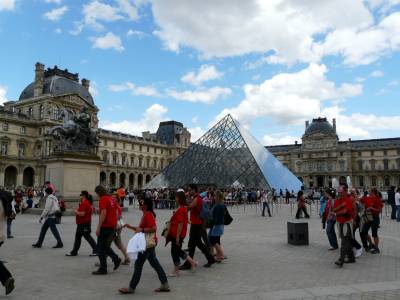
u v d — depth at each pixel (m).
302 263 15.14
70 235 22.42
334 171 188.12
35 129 127.62
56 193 34.88
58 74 139.00
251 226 28.92
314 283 12.06
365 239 18.23
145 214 11.11
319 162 193.12
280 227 28.20
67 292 10.86
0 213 11.10
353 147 189.00
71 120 37.28
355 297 10.50
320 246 19.30
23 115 126.19
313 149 194.62
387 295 10.70
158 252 17.27
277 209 50.78
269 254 17.05
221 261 15.43
